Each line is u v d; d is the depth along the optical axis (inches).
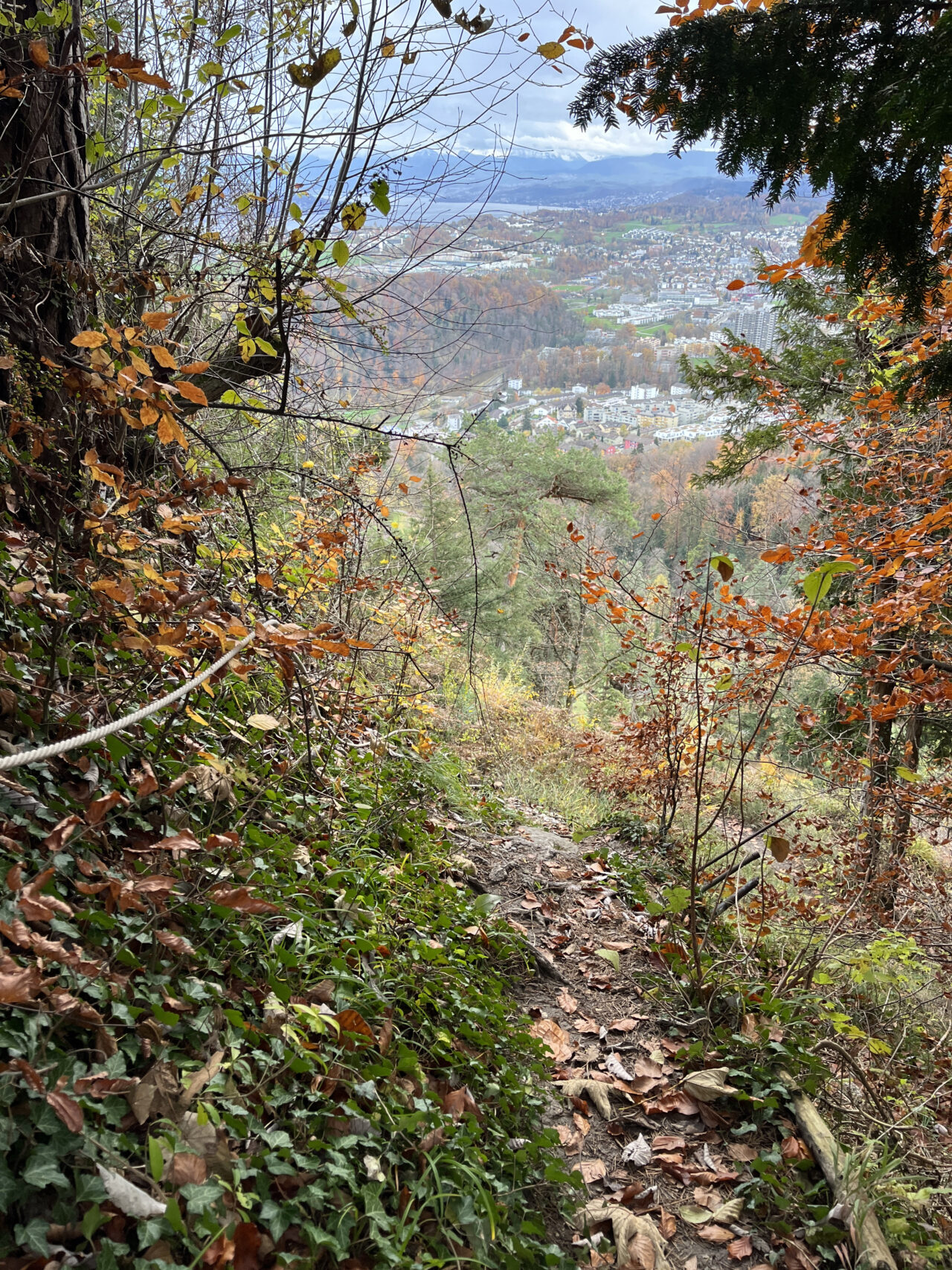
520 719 402.3
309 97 148.2
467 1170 84.5
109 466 99.5
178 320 159.3
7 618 101.8
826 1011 156.6
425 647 221.1
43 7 116.7
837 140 96.2
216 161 155.6
